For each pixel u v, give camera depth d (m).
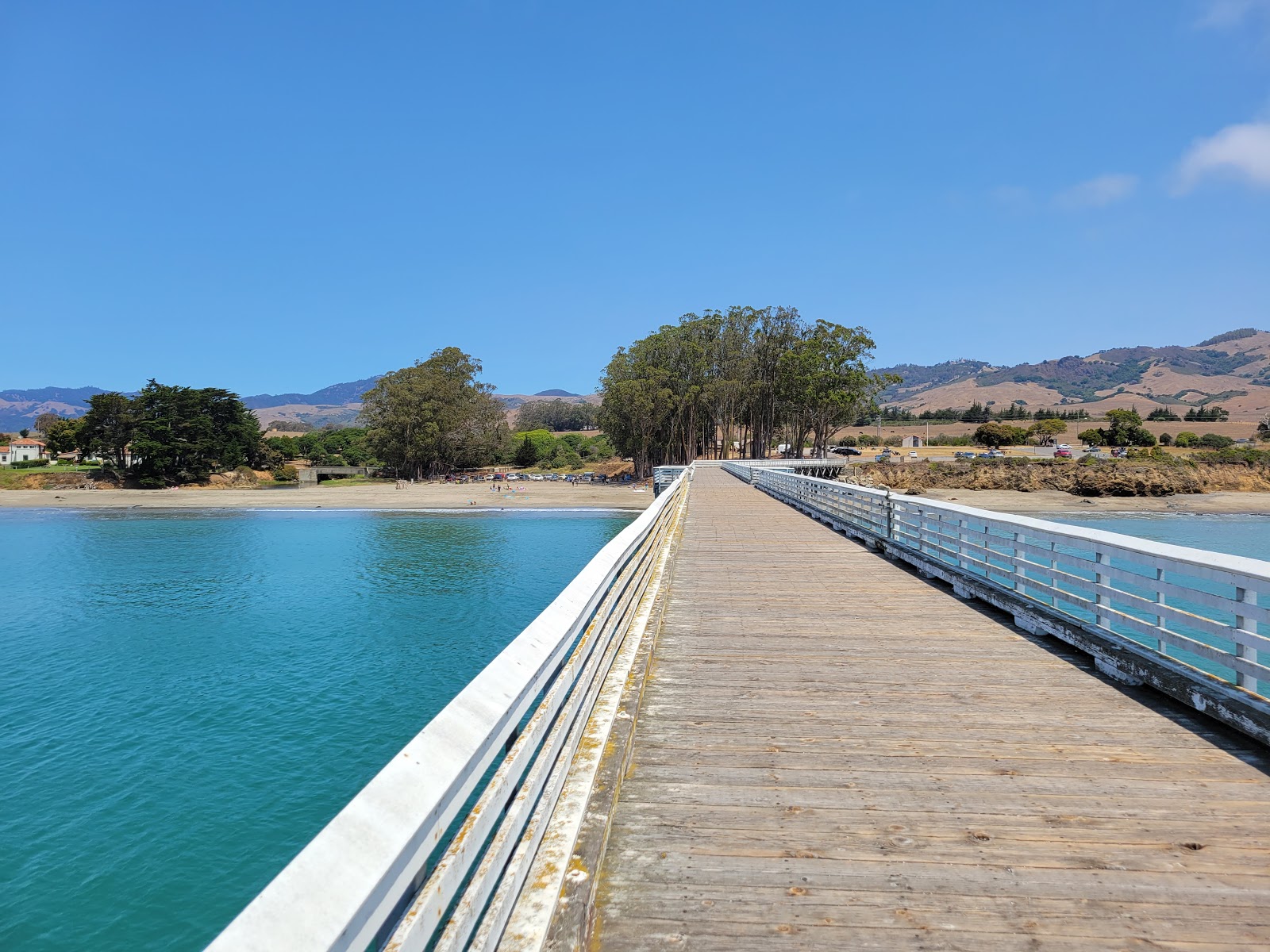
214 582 27.09
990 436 111.44
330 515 55.06
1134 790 3.63
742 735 4.39
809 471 67.88
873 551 12.29
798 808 3.47
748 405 81.62
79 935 8.17
